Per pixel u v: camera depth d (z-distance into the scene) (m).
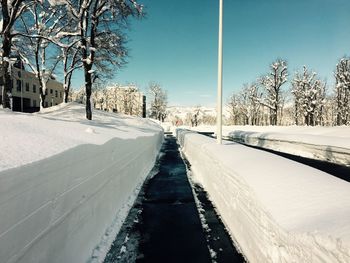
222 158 8.21
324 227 2.88
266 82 59.81
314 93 53.56
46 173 3.34
